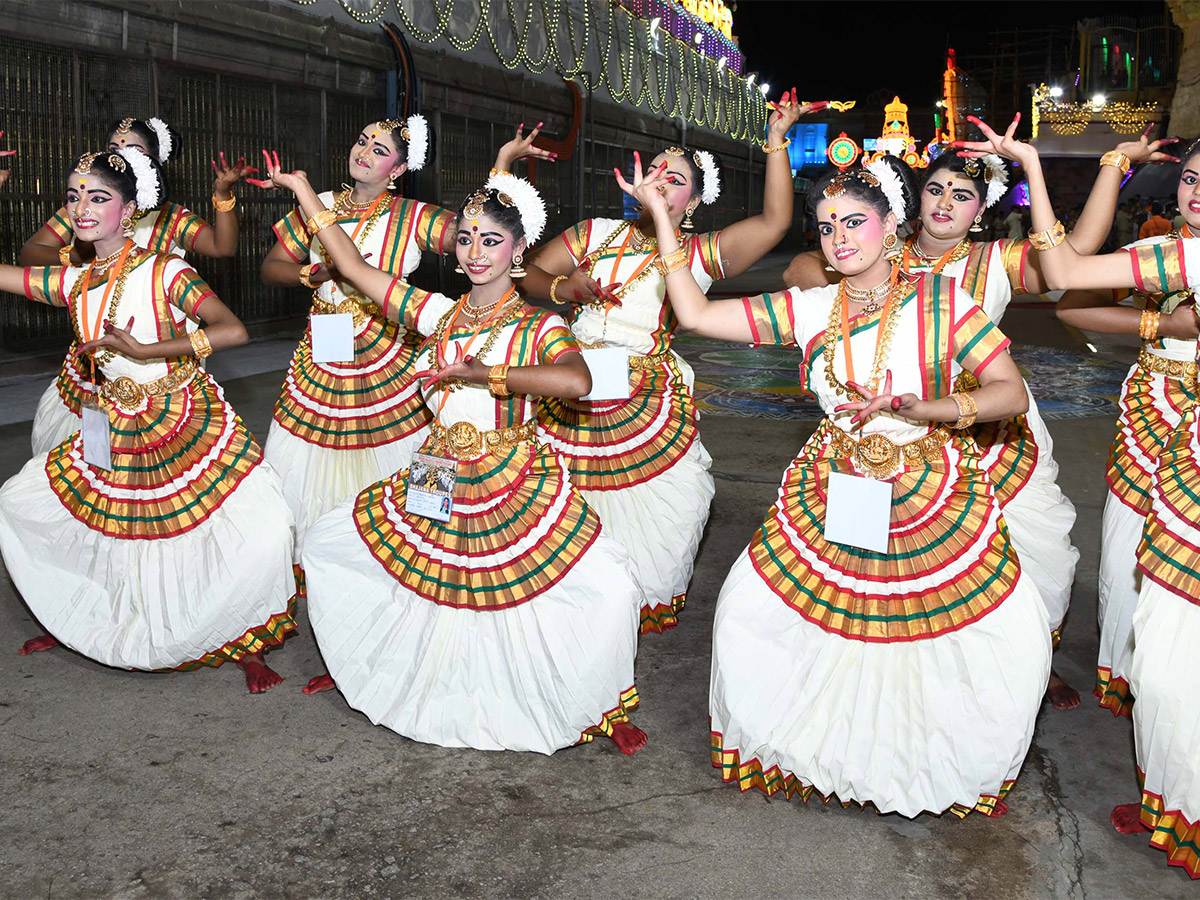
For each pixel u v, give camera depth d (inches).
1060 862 110.7
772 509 122.4
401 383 173.6
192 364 145.9
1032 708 112.0
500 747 130.0
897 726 113.2
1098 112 1090.7
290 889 103.8
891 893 105.0
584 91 687.7
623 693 131.6
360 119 481.4
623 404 161.5
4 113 331.3
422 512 129.2
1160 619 108.9
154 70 374.6
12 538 146.9
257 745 131.0
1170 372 138.9
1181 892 106.0
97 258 144.7
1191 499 109.5
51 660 153.9
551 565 127.0
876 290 111.9
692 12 874.8
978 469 117.2
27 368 343.3
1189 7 705.0
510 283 129.4
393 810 117.6
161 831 112.8
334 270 159.8
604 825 115.6
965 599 111.5
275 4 420.2
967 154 118.2
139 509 142.9
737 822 116.7
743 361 435.5
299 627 167.8
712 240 159.0
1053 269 114.3
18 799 118.2
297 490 174.6
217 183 175.3
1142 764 111.3
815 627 115.3
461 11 532.1
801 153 1429.6
